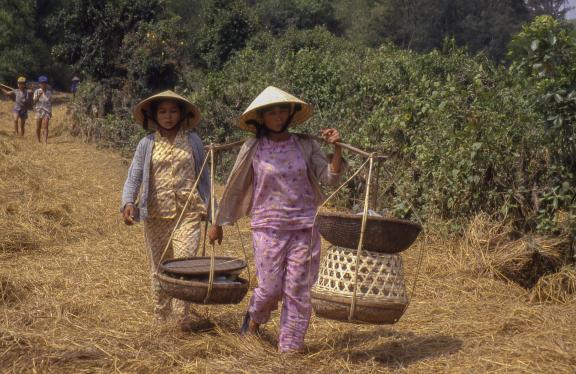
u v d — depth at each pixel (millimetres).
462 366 4527
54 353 4773
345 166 4816
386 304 4352
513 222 7527
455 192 7918
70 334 5293
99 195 12133
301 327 4781
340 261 4457
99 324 5621
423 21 47500
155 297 5516
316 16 43750
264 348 4875
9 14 36719
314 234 4809
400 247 4445
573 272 6406
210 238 4887
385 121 9336
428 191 8445
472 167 7719
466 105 8523
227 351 4871
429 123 8859
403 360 4758
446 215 8164
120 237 9125
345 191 10000
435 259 7254
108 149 17969
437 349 4949
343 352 4879
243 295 4941
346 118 11547
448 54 12711
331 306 4406
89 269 7488
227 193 4898
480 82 8086
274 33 42156
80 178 13719
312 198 4879
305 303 4773
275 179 4762
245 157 4863
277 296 4844
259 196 4816
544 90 6625
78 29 20281
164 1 20641
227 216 4918
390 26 47969
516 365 4418
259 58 18328
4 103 28656
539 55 6695
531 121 7438
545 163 7395
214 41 25484
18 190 10797
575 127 6676
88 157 16797
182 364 4625
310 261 4770
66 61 20828
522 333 5227
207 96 14273
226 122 14086
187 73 20312
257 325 5062
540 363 4430
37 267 7535
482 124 7734
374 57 12812
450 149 8000
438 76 11578
